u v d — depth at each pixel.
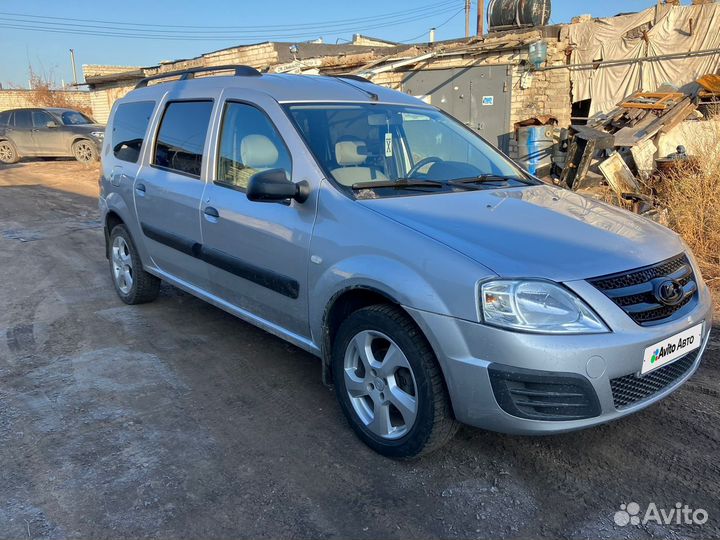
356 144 3.60
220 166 4.00
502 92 12.86
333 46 18.05
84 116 18.77
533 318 2.47
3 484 2.83
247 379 3.93
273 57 17.03
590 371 2.47
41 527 2.53
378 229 2.92
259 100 3.77
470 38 12.96
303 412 3.50
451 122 4.34
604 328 2.52
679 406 3.47
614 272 2.63
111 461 3.01
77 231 8.77
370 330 2.94
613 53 12.11
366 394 3.06
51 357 4.29
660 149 10.00
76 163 17.95
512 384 2.48
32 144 17.86
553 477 2.85
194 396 3.70
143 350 4.40
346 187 3.24
